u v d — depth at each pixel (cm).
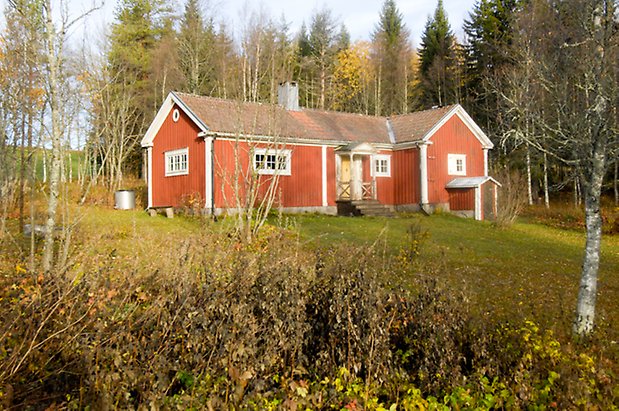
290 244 1059
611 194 3000
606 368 527
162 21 3766
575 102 675
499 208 2264
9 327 407
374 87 4378
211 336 446
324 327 521
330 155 2302
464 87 3988
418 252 1222
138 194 2673
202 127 1920
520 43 903
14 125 934
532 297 909
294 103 2450
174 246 820
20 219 1155
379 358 479
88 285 503
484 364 492
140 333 454
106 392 382
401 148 2508
